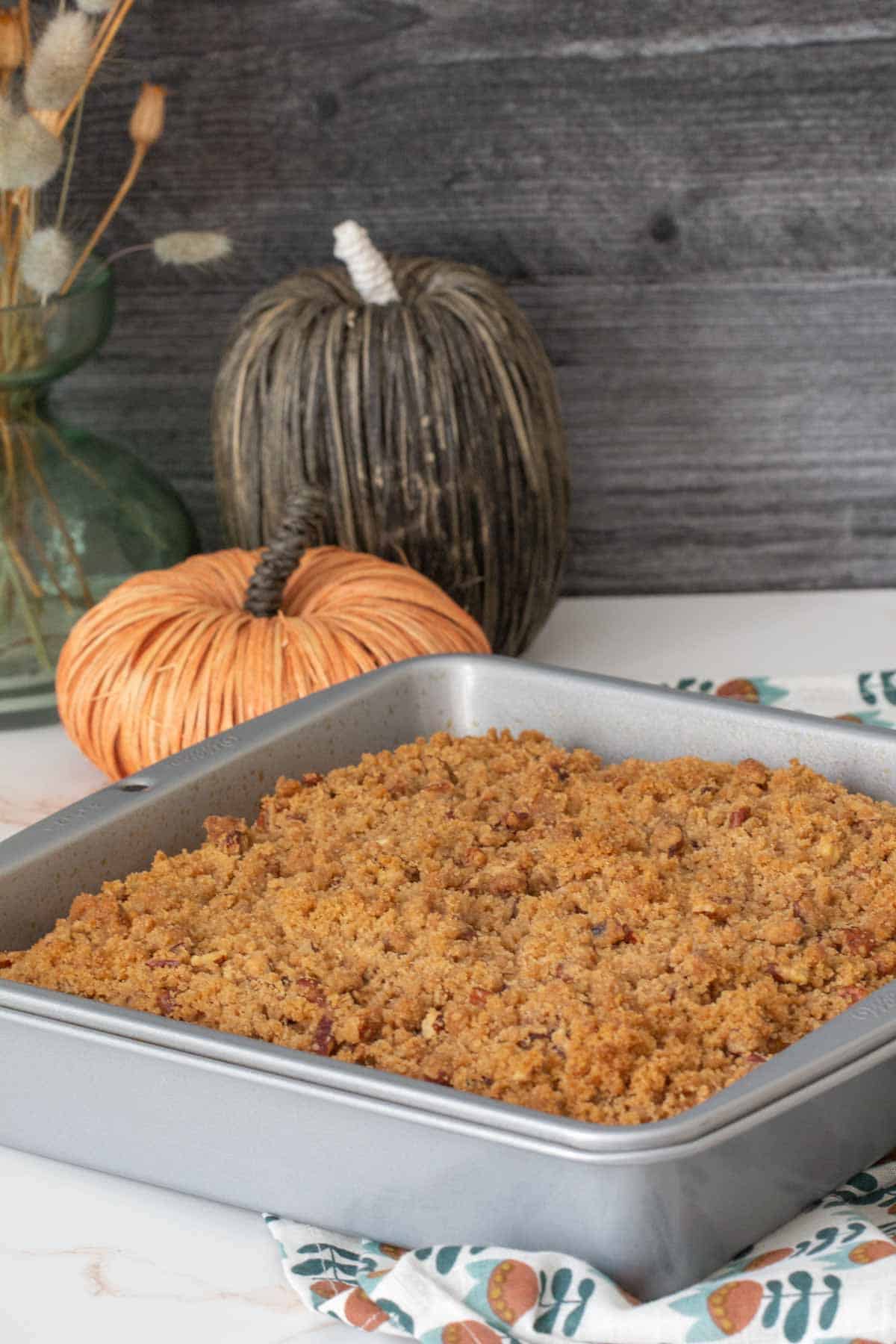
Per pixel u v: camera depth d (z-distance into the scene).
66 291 1.39
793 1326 0.96
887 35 1.46
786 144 1.48
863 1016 1.01
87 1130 1.04
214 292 1.52
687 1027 1.03
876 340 1.52
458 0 1.46
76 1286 1.01
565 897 1.11
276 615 1.32
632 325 1.52
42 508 1.37
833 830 1.14
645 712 1.24
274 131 1.49
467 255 1.51
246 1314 1.00
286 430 1.38
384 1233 1.01
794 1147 1.00
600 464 1.55
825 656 1.48
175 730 1.29
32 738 1.40
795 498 1.56
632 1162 0.96
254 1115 1.01
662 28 1.46
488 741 1.25
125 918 1.12
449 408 1.37
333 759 1.25
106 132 1.49
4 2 1.47
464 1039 1.04
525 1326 0.97
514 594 1.41
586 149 1.49
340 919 1.10
